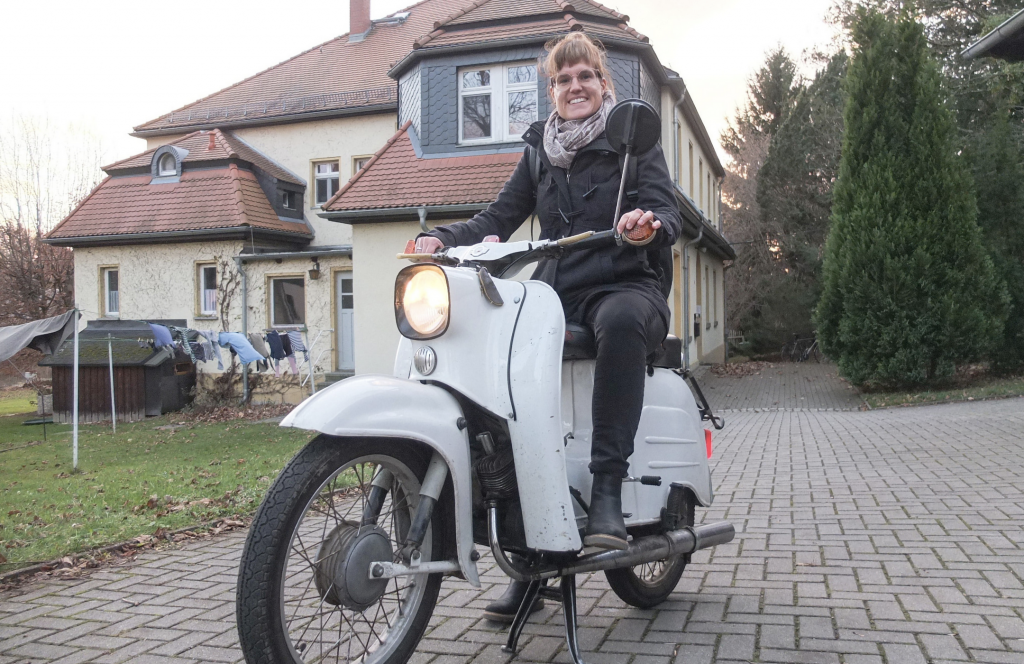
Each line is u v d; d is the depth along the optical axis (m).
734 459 8.84
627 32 18.03
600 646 3.27
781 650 3.15
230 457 10.70
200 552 5.23
